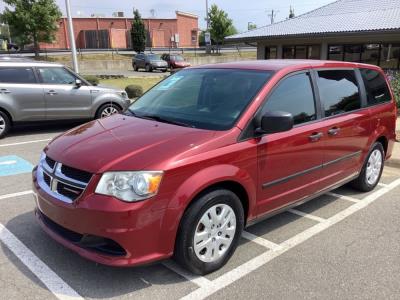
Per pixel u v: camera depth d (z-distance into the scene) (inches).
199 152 134.9
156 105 180.2
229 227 146.8
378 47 759.1
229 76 174.2
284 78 167.3
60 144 150.7
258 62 186.2
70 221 129.4
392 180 256.7
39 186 144.4
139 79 1067.9
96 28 2175.2
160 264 149.8
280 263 153.6
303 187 175.9
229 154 141.0
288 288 137.6
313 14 961.5
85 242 128.6
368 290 137.6
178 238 133.0
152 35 2341.3
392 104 239.0
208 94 169.6
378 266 153.1
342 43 813.2
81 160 132.6
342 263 154.6
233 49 2389.3
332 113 188.7
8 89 364.8
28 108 376.5
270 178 158.1
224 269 148.2
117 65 1582.2
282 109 163.5
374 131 220.1
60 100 391.9
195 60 1822.1
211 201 136.6
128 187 124.0
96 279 139.7
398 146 323.3
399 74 535.8
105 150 135.6
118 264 125.2
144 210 123.7
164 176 126.0
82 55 1716.3
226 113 154.9
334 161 190.9
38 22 1393.9
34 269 145.0
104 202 123.0
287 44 909.2
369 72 224.8
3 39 1927.9
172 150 132.7
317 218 196.5
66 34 2089.1
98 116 419.8
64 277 140.6
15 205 203.8
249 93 159.3
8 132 396.2
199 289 135.6
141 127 155.5
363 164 218.8
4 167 274.7
